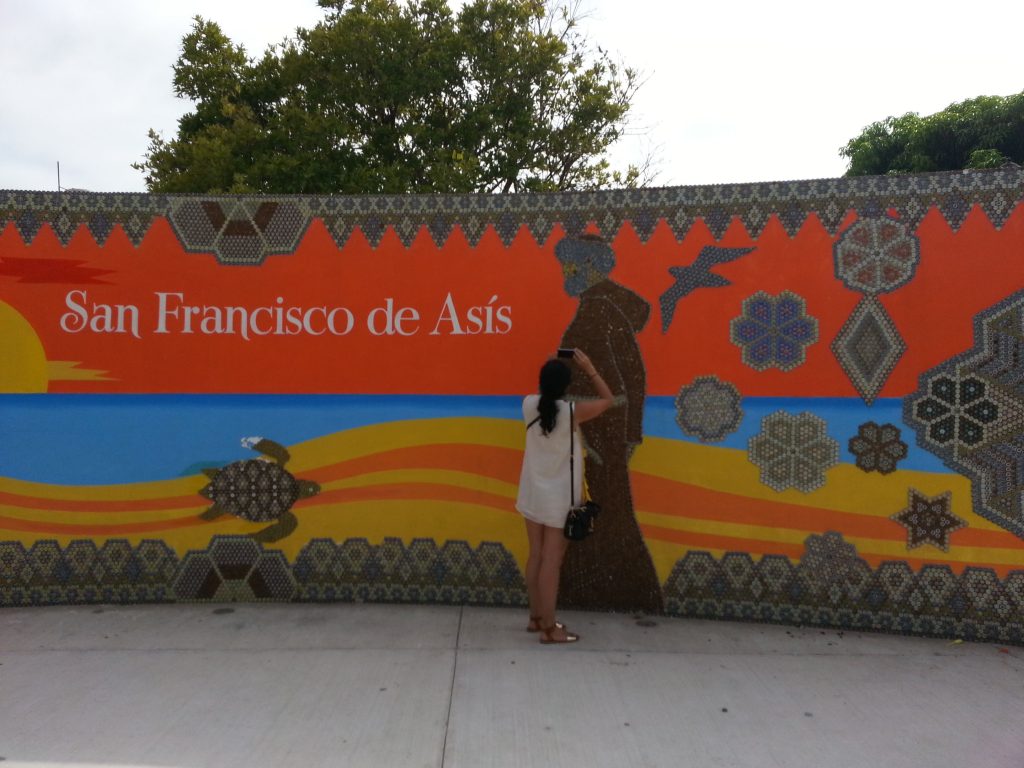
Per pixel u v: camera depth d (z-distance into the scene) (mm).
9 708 4074
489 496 5664
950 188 5238
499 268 5680
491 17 18609
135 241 5758
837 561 5344
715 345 5488
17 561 5754
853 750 3715
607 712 4086
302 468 5746
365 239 5746
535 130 18828
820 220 5391
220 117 19281
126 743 3711
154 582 5770
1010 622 5125
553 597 4996
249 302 5766
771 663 4766
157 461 5770
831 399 5359
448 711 4074
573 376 5621
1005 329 5148
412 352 5711
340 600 5754
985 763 3602
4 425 5746
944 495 5219
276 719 3971
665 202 5555
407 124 18016
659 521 5539
